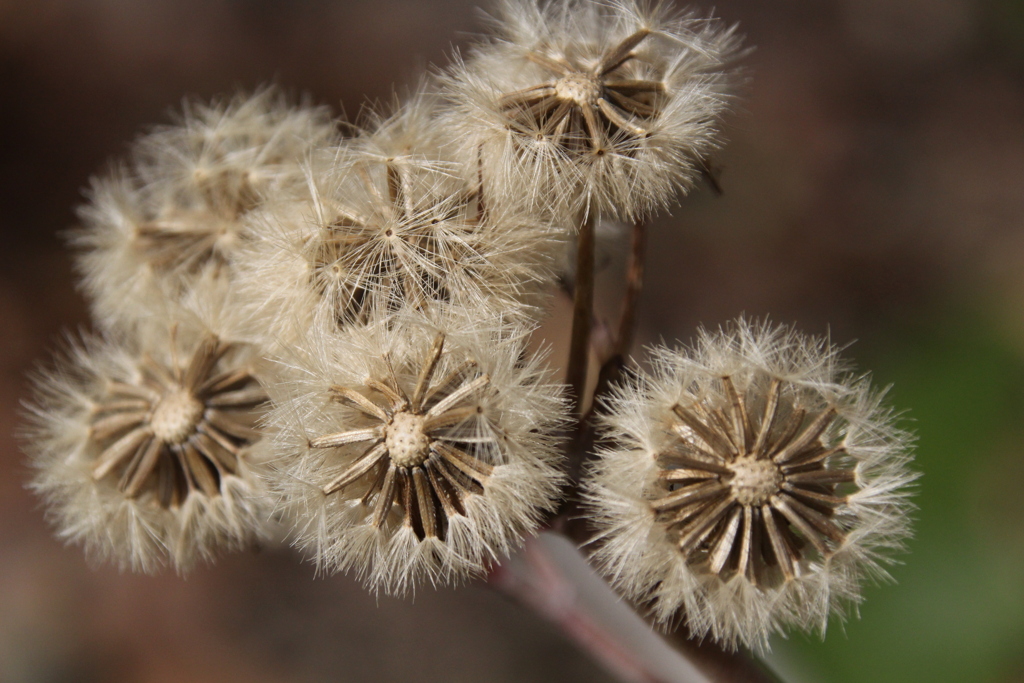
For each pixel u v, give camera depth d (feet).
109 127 1.55
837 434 0.73
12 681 1.27
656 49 0.75
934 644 0.87
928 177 1.49
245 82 1.58
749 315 1.38
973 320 1.09
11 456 1.36
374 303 0.73
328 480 0.72
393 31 1.60
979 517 0.89
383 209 0.74
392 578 0.72
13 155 1.53
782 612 0.72
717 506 0.72
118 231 0.80
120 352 0.78
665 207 0.73
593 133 0.73
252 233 0.76
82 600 1.33
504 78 0.74
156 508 0.75
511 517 0.72
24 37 1.59
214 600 1.36
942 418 0.93
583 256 0.74
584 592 0.81
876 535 0.73
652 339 1.35
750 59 1.58
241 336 0.76
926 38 1.60
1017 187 1.45
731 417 0.73
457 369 0.72
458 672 1.35
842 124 1.53
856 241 1.43
